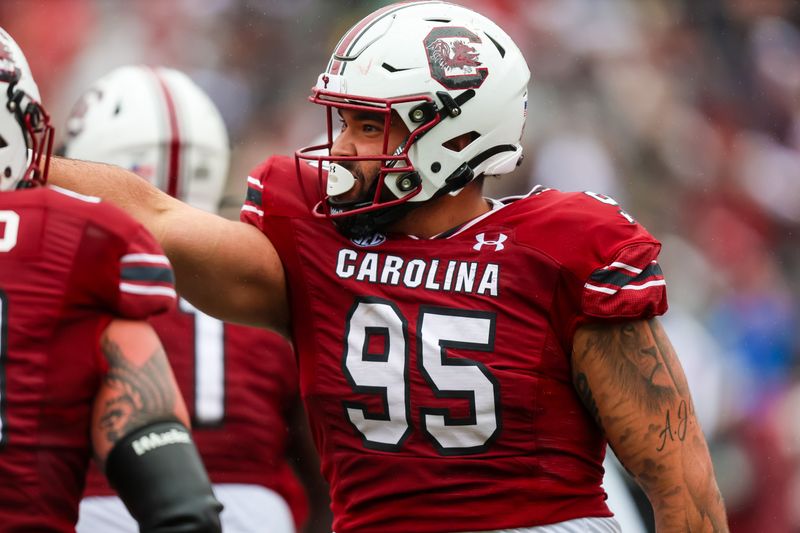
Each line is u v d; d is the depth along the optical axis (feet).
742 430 85.87
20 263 24.63
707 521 31.78
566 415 31.73
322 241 32.22
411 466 31.04
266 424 47.11
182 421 25.21
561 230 31.42
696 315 94.12
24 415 24.18
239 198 56.44
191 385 46.09
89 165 32.76
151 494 24.14
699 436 32.19
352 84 31.83
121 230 25.34
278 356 47.62
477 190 33.27
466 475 30.99
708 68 107.45
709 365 86.99
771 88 108.78
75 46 107.14
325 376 31.68
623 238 31.32
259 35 107.45
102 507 43.39
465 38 32.58
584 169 98.27
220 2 107.76
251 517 46.32
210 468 46.16
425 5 33.17
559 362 31.45
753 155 106.42
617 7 105.91
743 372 92.79
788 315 98.48
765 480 83.66
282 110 105.70
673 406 31.63
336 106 31.86
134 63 106.73
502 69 33.01
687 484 31.58
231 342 46.75
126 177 32.78
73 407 24.67
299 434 51.96
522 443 31.30
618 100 103.04
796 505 82.94
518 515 31.12
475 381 30.94
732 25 109.29
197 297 32.22
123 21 107.55
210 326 46.55
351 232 32.30
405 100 31.53
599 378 31.30
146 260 25.49
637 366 31.32
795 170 106.63
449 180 32.24
